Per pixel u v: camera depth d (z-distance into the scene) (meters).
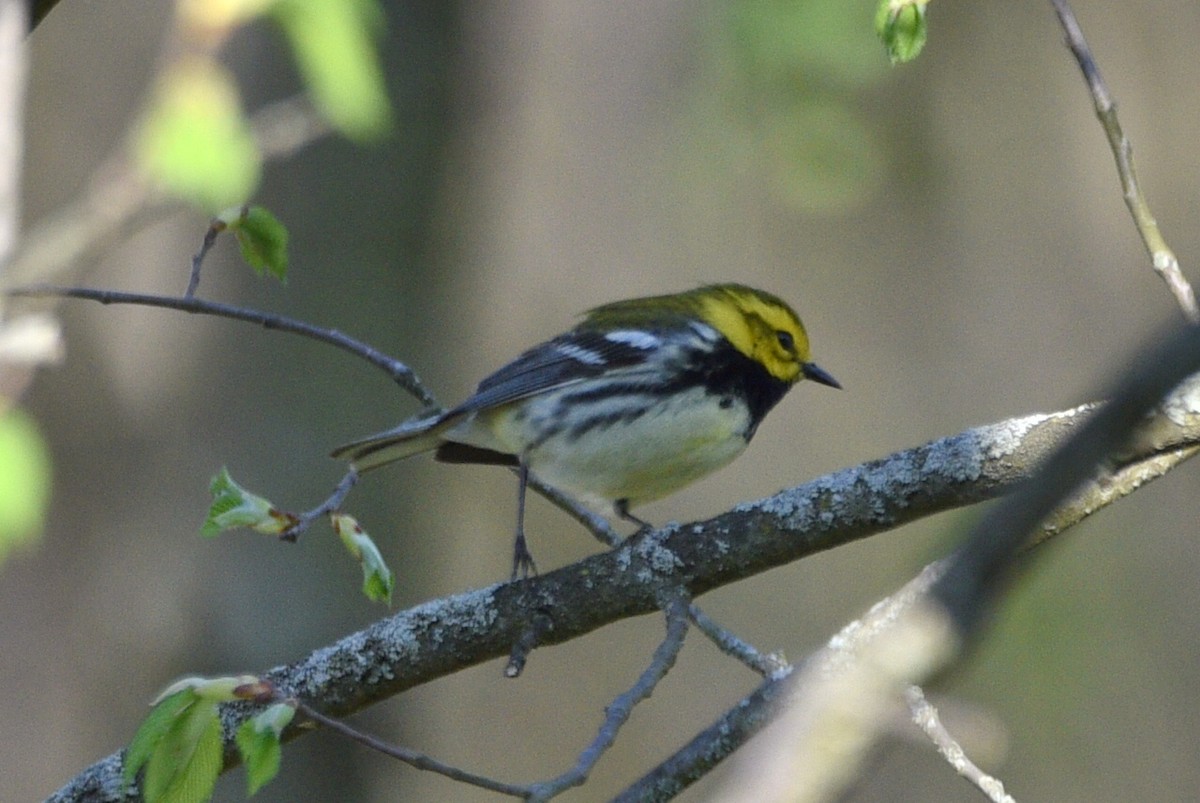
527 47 23.75
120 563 11.62
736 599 20.66
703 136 16.62
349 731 5.31
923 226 22.17
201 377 11.79
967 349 22.28
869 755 2.67
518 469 8.91
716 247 23.00
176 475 11.65
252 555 11.50
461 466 20.86
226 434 11.63
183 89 7.93
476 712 20.61
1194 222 21.70
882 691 2.70
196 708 5.45
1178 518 19.05
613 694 20.70
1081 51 6.59
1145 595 18.38
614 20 23.78
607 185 23.62
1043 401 21.83
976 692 16.86
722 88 16.34
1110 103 6.48
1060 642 16.86
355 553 6.39
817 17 15.70
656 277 23.27
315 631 11.44
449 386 12.49
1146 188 21.84
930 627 2.55
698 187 19.86
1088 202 22.02
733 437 9.78
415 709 12.61
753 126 16.36
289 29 8.09
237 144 7.94
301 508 11.54
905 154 20.61
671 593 6.65
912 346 22.42
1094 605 17.38
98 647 11.71
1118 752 17.16
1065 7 6.66
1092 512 6.02
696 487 21.64
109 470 11.84
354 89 8.20
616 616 6.74
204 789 5.50
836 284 22.61
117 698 11.59
